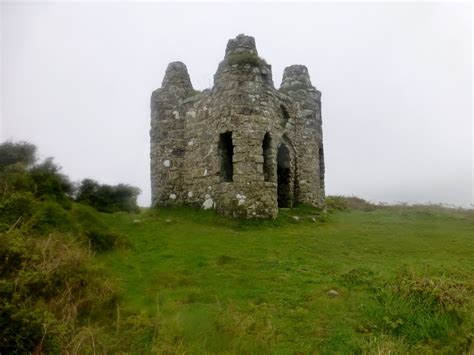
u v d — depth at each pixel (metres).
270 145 15.35
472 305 6.22
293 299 6.91
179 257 9.62
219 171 15.09
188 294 7.08
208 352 5.02
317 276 8.20
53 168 13.02
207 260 9.38
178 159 17.14
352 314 6.27
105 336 5.35
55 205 9.59
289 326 5.92
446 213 20.56
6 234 6.61
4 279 5.58
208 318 5.89
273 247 10.93
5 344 4.43
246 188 14.22
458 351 5.21
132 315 6.06
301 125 18.28
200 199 15.87
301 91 18.78
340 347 5.30
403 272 7.63
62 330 4.86
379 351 4.91
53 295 6.00
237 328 5.55
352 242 12.16
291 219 15.08
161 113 17.64
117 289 6.82
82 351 4.84
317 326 5.92
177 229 12.88
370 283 7.49
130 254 9.73
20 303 5.27
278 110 16.77
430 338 5.57
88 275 6.88
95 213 12.90
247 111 14.73
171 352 4.91
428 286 6.74
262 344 5.27
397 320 5.89
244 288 7.46
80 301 5.96
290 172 17.27
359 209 22.81
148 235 11.91
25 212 8.32
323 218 16.52
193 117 16.83
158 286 7.52
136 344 5.22
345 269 8.66
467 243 12.71
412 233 14.40
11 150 12.70
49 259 6.59
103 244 9.55
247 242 11.43
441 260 10.04
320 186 19.31
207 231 12.73
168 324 5.58
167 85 17.88
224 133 15.04
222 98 15.16
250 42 15.79
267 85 15.53
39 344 4.51
